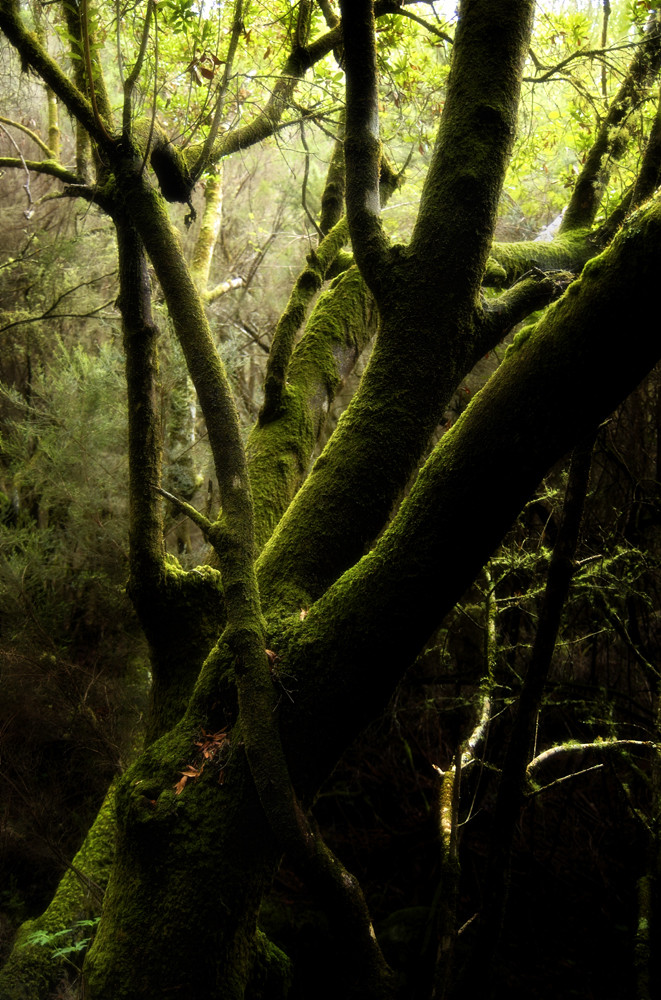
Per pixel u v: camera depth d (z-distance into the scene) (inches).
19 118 192.9
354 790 137.6
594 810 118.0
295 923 105.6
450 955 59.3
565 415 49.8
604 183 115.4
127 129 64.7
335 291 97.3
